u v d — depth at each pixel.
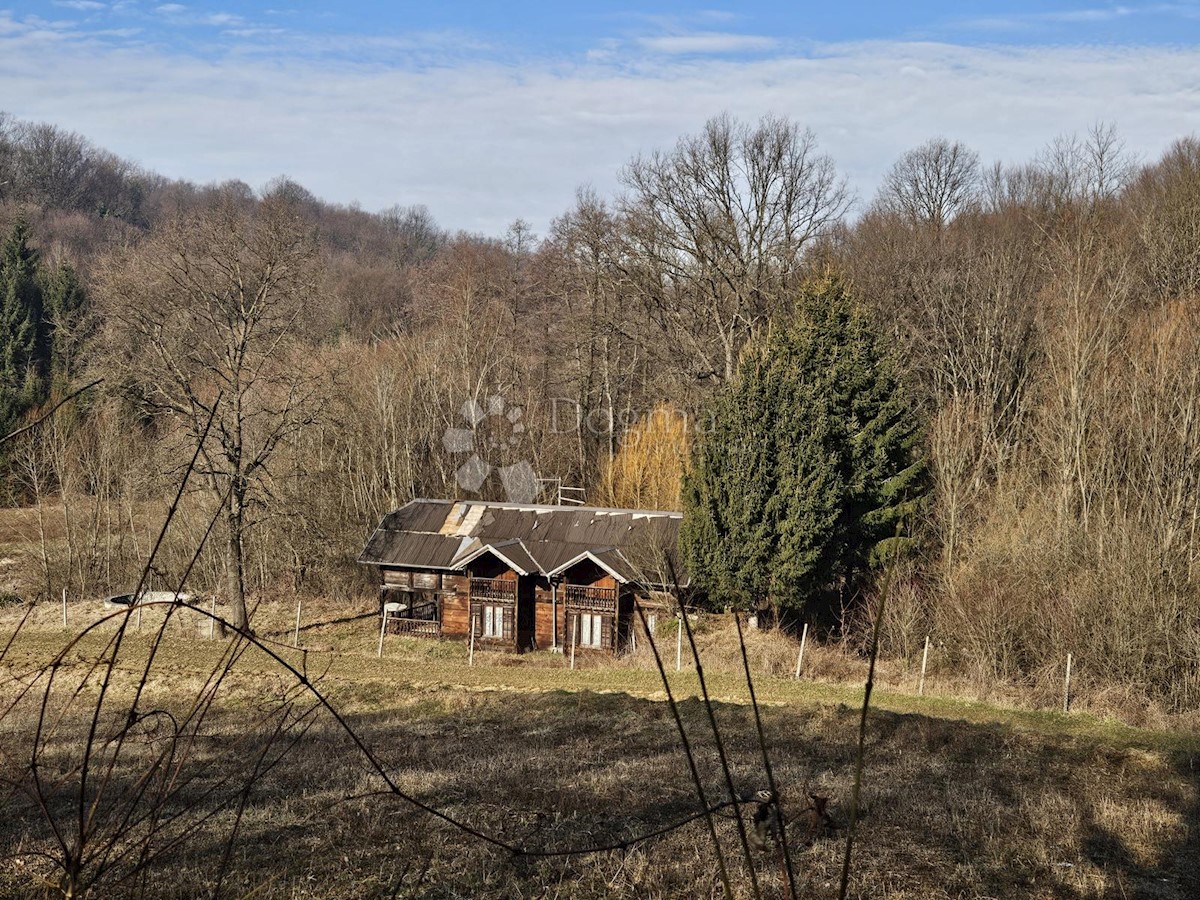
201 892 13.10
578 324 59.88
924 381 51.47
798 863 15.31
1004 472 43.34
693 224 52.22
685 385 55.09
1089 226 50.09
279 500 42.62
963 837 16.77
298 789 18.56
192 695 29.28
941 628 35.88
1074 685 31.11
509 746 23.16
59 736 22.12
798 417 36.59
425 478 58.28
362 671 34.22
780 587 36.66
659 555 38.28
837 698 29.52
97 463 53.56
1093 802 18.81
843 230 64.56
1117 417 38.72
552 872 14.45
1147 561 32.12
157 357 36.69
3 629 39.66
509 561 39.88
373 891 13.58
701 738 24.14
